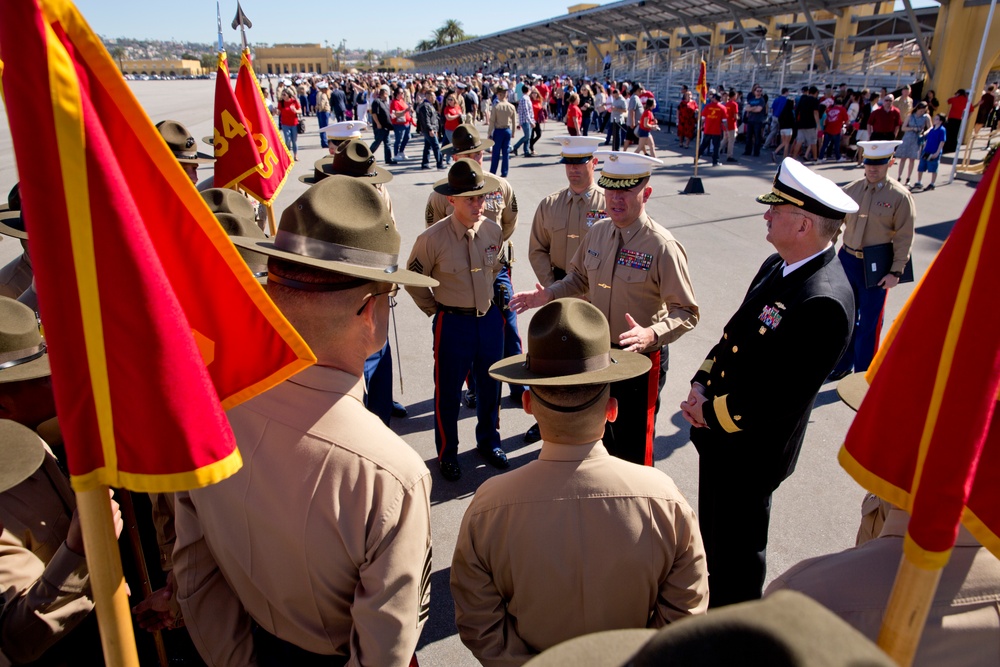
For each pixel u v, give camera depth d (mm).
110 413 1073
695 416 2611
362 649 1316
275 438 1376
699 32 29359
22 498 1782
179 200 1165
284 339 1234
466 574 1681
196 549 1544
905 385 1180
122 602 1148
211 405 1120
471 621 1689
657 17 29656
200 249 1201
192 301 1240
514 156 17984
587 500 1578
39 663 1923
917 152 12742
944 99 18656
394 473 1359
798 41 23516
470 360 3908
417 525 1379
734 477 2498
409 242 9586
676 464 4086
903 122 15242
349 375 1463
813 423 4539
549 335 1805
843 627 616
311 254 1417
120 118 1098
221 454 1128
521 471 1670
